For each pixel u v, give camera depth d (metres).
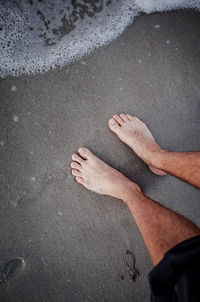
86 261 0.72
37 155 0.74
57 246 0.71
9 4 0.78
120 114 0.77
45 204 0.72
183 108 0.81
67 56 0.78
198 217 0.77
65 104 0.76
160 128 0.79
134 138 0.75
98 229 0.73
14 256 0.69
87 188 0.74
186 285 0.42
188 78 0.82
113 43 0.80
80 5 0.80
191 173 0.61
